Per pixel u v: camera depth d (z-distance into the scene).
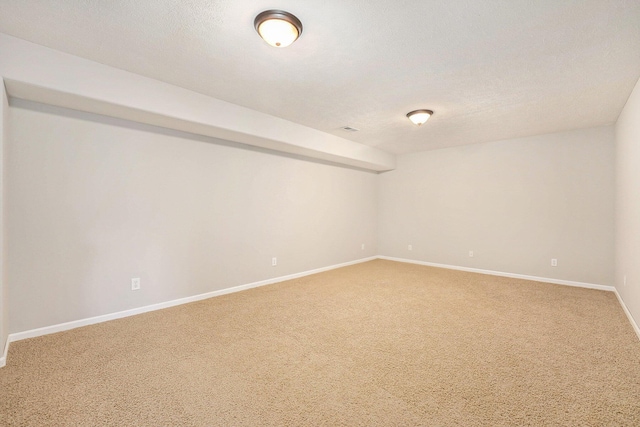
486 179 5.34
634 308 2.91
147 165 3.33
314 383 1.98
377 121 4.16
